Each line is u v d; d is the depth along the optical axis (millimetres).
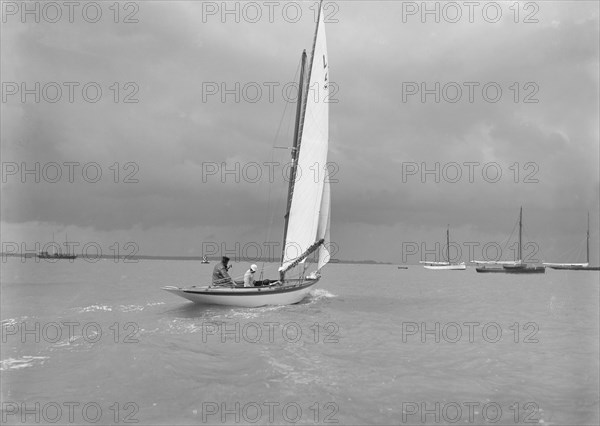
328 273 91375
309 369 10664
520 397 8773
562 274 90250
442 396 8891
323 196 25281
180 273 64688
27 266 85500
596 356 11820
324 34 24125
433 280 63562
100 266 92750
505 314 21469
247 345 13258
